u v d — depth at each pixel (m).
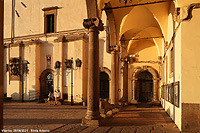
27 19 25.70
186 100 7.60
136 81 21.83
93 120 8.41
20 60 25.34
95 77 8.68
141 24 15.66
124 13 13.39
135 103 21.12
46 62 24.47
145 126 8.47
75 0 23.02
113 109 13.14
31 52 24.55
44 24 24.61
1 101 4.41
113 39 14.07
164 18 12.97
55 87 23.06
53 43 24.11
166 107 14.00
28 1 25.75
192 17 7.71
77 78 21.84
